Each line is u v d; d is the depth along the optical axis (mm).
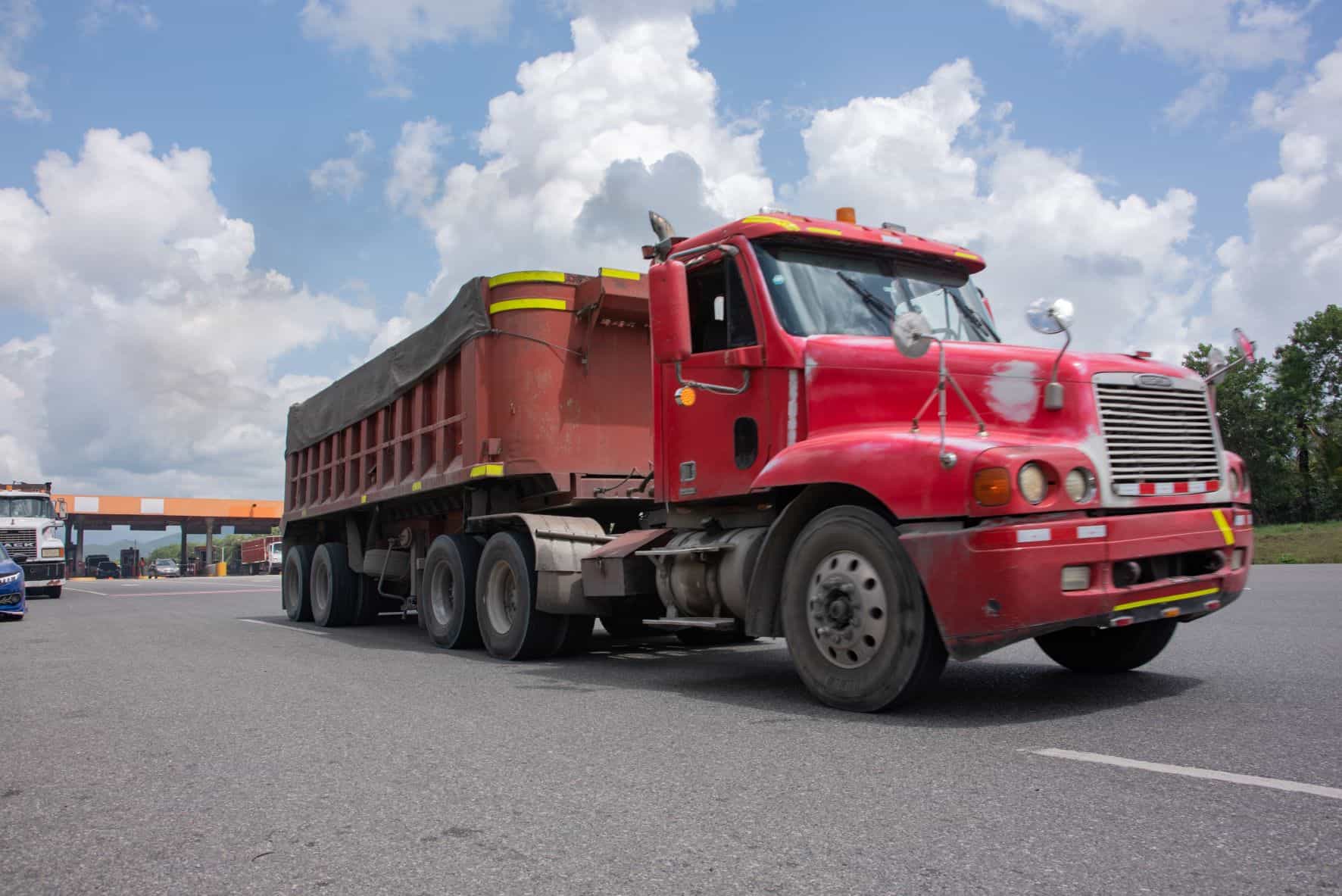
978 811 3191
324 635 11695
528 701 5793
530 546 8156
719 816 3262
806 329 5848
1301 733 4160
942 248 6539
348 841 3160
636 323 8906
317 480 14680
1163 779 3482
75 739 5035
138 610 18984
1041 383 4836
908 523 4816
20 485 30266
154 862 3027
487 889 2689
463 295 9164
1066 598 4434
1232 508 5133
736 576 5883
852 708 5012
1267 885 2479
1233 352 5324
